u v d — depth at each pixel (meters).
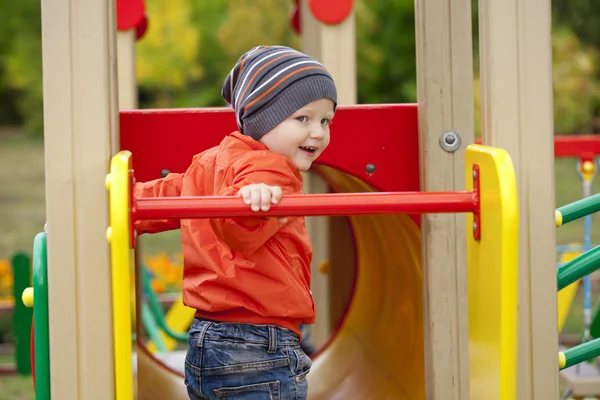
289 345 3.01
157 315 7.27
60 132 2.83
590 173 5.97
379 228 4.68
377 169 3.59
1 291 9.33
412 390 4.23
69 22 2.83
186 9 23.12
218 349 2.95
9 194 20.39
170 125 3.52
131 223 2.51
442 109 3.41
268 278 2.94
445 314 3.44
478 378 2.80
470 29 3.41
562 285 3.15
